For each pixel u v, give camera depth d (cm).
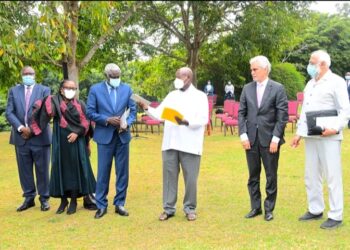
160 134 1387
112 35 991
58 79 1644
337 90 462
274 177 505
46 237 473
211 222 511
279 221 509
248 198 615
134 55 1357
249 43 652
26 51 489
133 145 1152
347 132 1320
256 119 496
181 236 466
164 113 493
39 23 407
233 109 1331
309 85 486
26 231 493
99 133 531
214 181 723
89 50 1123
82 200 624
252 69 494
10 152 1080
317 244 433
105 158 533
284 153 988
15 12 416
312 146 496
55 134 543
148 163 898
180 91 505
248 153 509
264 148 496
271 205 514
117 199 549
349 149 1030
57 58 1070
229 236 462
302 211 548
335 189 479
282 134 489
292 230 477
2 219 541
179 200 609
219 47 1067
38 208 588
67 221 527
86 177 548
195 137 506
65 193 554
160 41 1000
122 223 515
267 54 813
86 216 546
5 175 803
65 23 364
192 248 428
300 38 1556
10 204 612
